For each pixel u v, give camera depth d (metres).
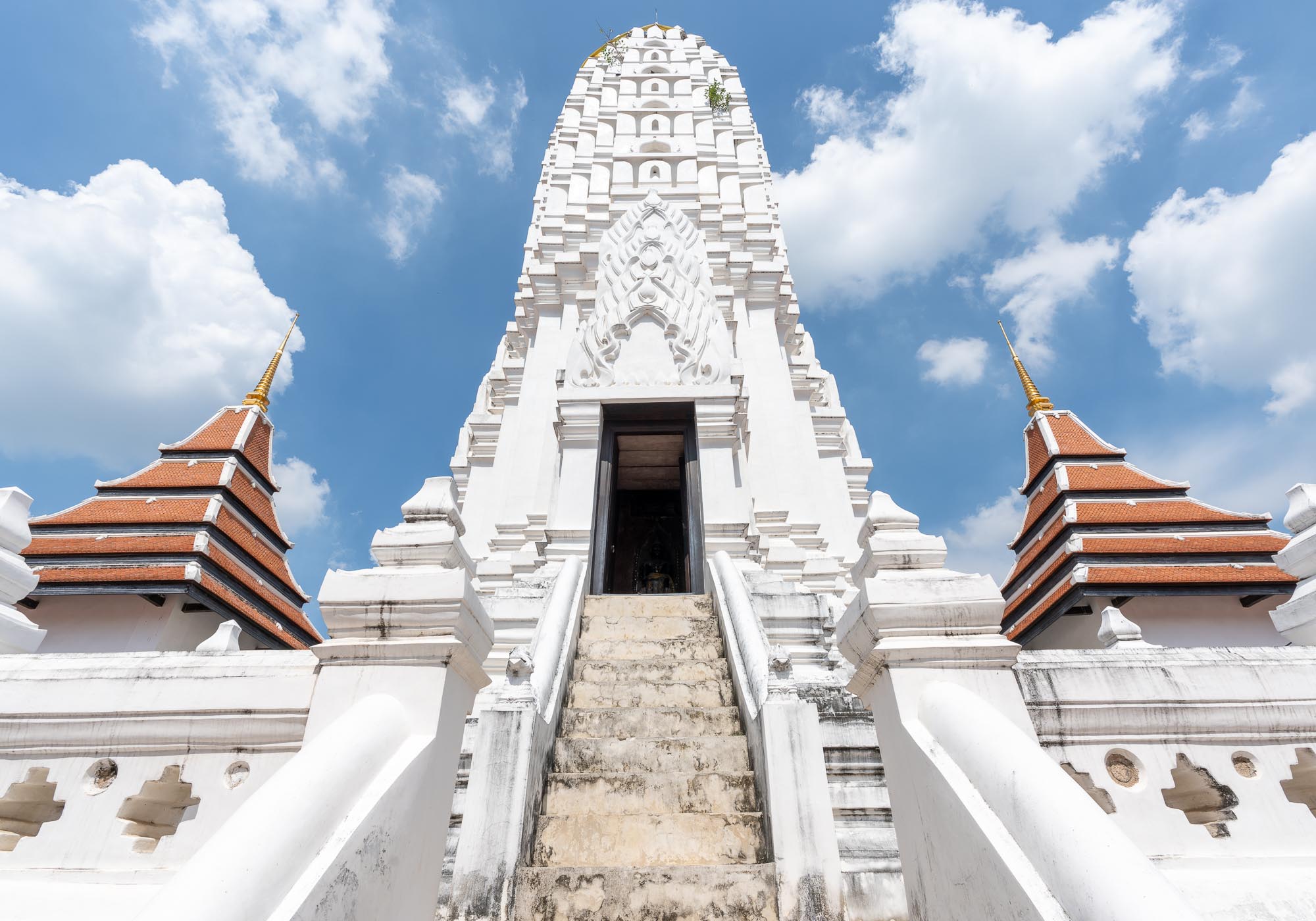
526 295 12.52
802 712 3.56
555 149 16.33
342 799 1.99
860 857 3.72
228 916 1.55
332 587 2.58
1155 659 2.99
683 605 6.27
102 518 12.66
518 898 3.05
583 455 8.77
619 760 3.96
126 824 2.76
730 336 10.95
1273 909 2.39
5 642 3.41
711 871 3.13
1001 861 1.92
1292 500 3.54
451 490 3.00
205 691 2.85
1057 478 15.23
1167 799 3.04
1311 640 3.34
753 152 14.79
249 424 15.38
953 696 2.45
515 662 3.78
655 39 17.39
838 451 12.47
